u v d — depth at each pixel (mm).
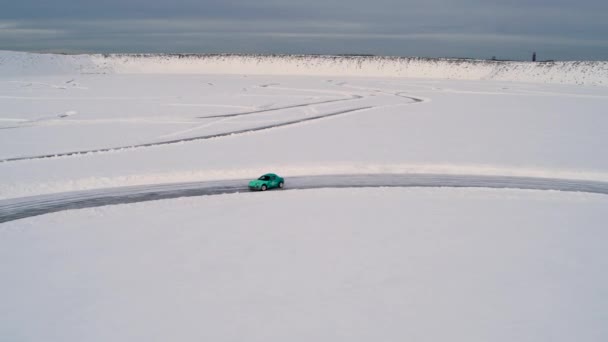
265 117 66375
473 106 82188
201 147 44781
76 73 193000
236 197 29453
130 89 113562
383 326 15266
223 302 16703
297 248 21391
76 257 20453
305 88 122625
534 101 92250
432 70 199625
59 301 16828
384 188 31578
